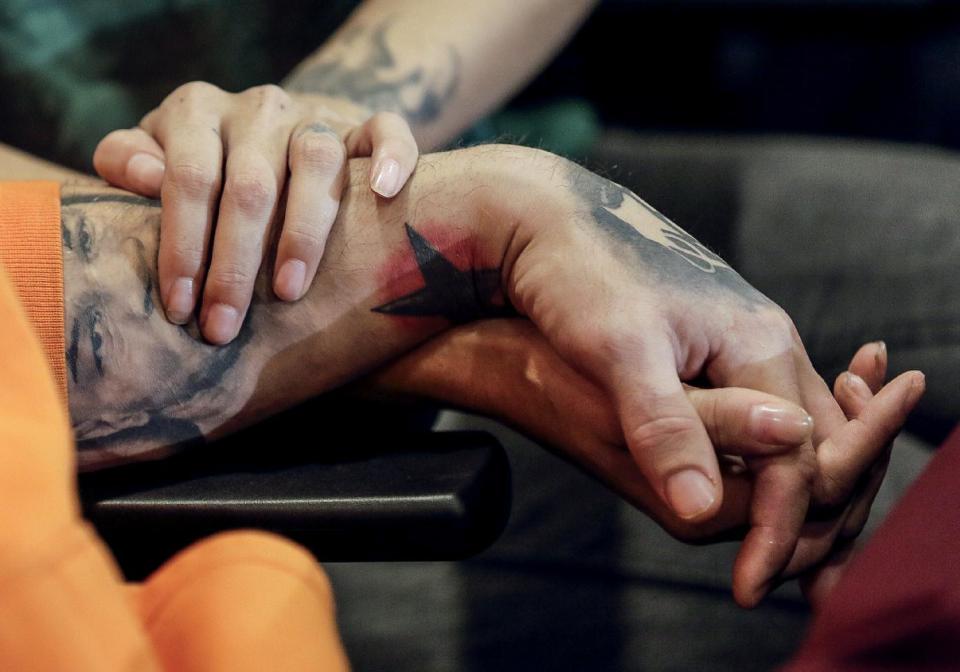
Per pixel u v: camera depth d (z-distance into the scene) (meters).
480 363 0.56
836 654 0.27
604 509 0.84
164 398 0.54
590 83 1.99
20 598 0.22
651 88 1.96
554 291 0.49
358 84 0.83
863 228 0.95
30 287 0.53
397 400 0.61
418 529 0.45
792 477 0.45
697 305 0.48
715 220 1.00
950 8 1.75
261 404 0.57
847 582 0.28
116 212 0.56
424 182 0.55
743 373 0.48
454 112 0.90
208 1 1.07
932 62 1.80
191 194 0.53
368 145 0.58
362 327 0.56
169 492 0.47
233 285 0.52
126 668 0.24
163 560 0.47
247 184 0.52
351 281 0.55
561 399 0.52
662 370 0.46
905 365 0.87
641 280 0.48
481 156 0.56
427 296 0.56
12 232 0.53
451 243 0.54
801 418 0.44
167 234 0.53
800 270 0.94
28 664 0.22
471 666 0.75
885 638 0.26
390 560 0.47
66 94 1.07
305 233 0.53
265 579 0.29
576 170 0.54
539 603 0.78
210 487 0.47
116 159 0.58
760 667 0.70
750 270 0.95
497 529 0.48
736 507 0.47
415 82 0.85
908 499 0.32
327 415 0.62
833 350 0.90
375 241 0.55
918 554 0.28
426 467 0.48
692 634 0.72
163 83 1.09
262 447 0.54
